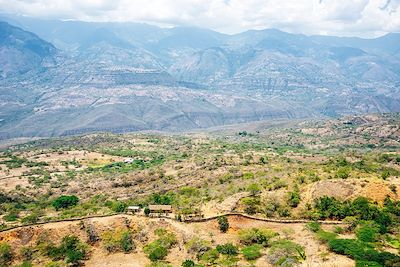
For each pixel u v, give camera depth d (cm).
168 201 15125
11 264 10638
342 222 11038
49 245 11181
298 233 10706
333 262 8981
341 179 13262
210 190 16250
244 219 11788
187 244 10900
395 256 8825
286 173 16388
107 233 11694
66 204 16662
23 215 15412
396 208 11400
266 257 9662
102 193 19888
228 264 9594
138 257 10881
